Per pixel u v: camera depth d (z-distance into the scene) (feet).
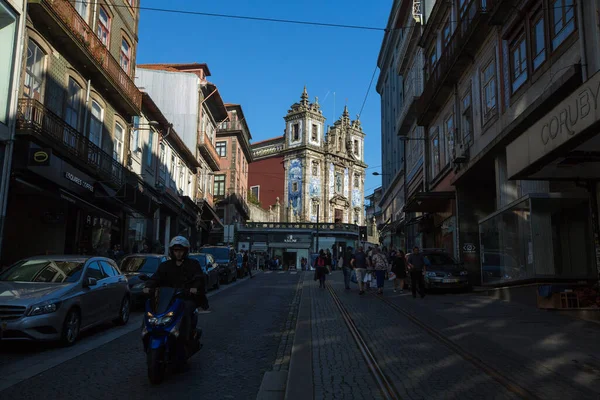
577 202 42.29
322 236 204.23
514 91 50.21
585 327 33.32
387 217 162.50
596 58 35.14
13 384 20.95
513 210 47.62
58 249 61.11
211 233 178.81
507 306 45.21
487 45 57.93
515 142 37.09
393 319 38.42
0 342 29.50
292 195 237.45
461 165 64.75
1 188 47.55
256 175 253.03
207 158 140.67
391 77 149.18
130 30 81.30
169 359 21.70
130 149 81.61
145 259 52.34
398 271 63.21
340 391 19.48
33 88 53.83
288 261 198.80
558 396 18.43
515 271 47.98
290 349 29.19
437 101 77.41
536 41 45.91
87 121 65.26
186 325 21.84
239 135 185.06
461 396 18.69
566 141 29.32
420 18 95.96
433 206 82.28
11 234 58.75
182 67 135.03
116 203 68.28
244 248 192.03
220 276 80.28
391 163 150.41
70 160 58.03
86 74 65.16
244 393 20.26
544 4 43.57
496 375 21.40
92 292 32.30
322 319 39.04
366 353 26.23
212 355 27.02
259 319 40.96
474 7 60.70
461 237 65.98
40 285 30.14
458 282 59.77
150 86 124.36
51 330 27.66
